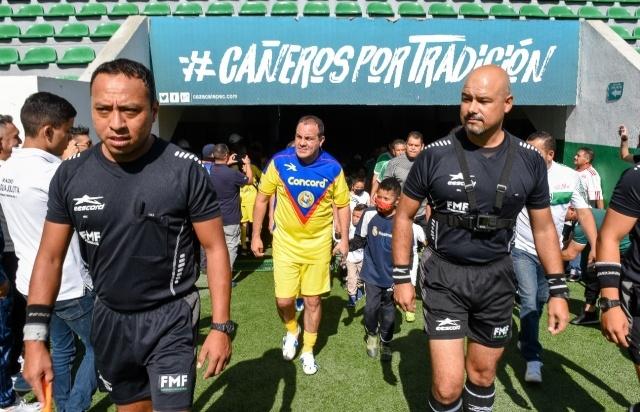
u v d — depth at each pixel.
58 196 2.12
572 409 3.56
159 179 2.06
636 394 3.75
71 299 3.01
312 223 4.01
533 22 7.09
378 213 4.14
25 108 3.05
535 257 3.88
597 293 4.90
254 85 6.90
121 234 2.07
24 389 3.73
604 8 8.74
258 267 7.03
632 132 6.50
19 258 3.08
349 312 5.45
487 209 2.58
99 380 2.37
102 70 1.95
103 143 2.10
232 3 8.48
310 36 6.86
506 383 3.90
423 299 2.82
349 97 7.01
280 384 3.90
